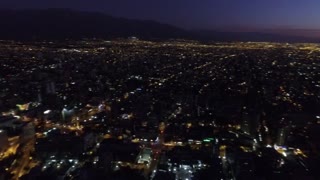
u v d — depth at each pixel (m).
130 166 139.88
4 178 130.00
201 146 157.25
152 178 127.06
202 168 133.12
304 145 159.25
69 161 143.12
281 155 149.00
